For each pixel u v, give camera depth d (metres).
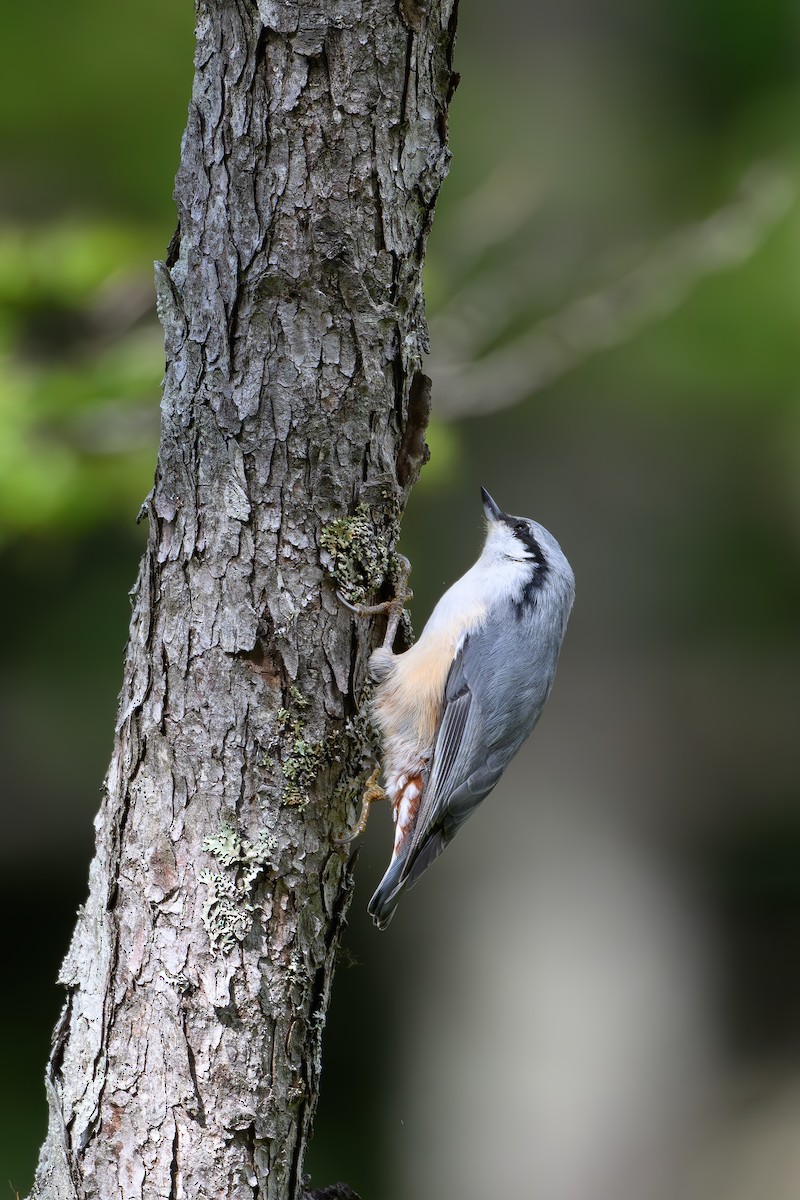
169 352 4.83
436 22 4.70
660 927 16.09
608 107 16.58
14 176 14.23
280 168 4.60
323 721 4.92
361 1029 15.72
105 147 14.29
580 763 16.45
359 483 4.89
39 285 9.80
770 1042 16.69
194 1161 4.81
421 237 4.87
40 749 16.67
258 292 4.66
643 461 16.55
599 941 15.68
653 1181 14.81
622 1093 15.05
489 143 15.61
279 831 4.84
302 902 4.92
